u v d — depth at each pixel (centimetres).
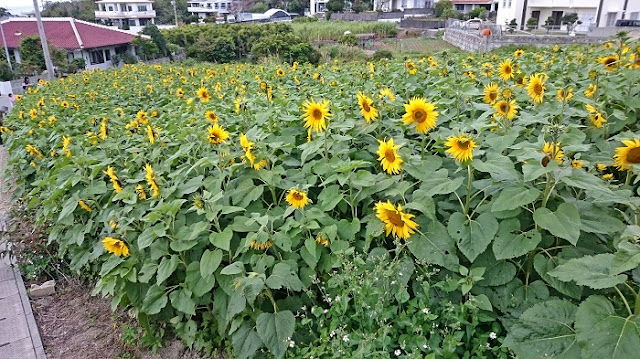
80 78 1205
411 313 236
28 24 3281
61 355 326
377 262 257
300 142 400
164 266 275
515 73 517
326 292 271
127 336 326
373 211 286
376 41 3419
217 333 299
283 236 264
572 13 3412
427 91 497
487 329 241
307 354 239
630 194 241
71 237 376
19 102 962
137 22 6550
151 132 413
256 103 501
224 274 269
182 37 3406
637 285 217
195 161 361
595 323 184
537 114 346
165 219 290
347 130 363
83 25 3278
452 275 249
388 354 218
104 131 480
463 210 258
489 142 285
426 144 350
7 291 401
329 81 659
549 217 223
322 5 8056
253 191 306
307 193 297
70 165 421
